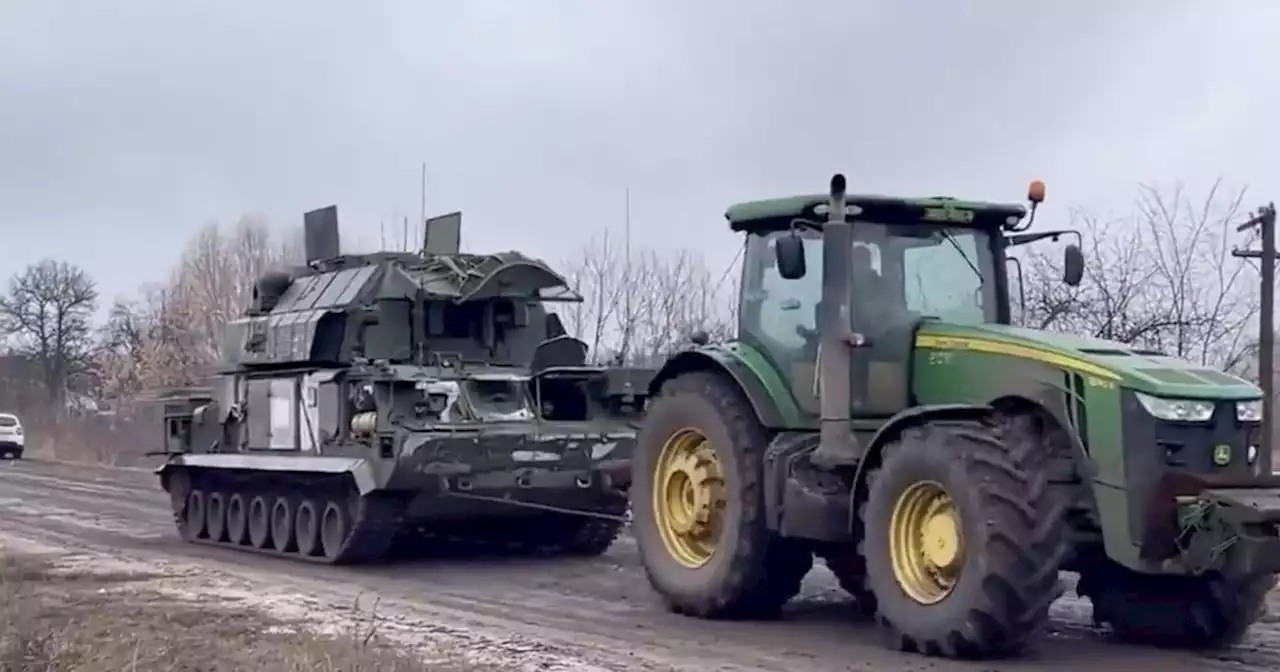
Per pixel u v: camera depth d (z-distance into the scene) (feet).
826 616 35.06
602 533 50.83
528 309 54.80
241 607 37.32
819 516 31.50
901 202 32.53
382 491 46.75
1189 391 27.27
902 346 32.07
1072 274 33.63
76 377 191.83
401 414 47.55
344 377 48.96
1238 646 30.63
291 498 51.13
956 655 28.45
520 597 39.73
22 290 192.13
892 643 30.78
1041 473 27.63
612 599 39.14
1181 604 30.14
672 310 88.58
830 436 31.27
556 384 50.88
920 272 32.89
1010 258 34.30
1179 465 27.17
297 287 56.29
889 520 29.45
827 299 31.58
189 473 57.36
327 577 44.91
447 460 46.26
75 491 82.74
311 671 26.91
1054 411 28.58
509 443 47.11
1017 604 26.99
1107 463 27.61
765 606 34.35
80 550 51.83
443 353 52.85
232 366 56.24
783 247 31.24
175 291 138.62
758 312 34.45
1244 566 26.17
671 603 35.22
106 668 27.14
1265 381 51.83
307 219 60.23
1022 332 30.45
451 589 41.65
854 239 32.42
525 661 29.14
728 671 28.07
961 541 27.86
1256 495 26.63
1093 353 28.68
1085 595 32.55
